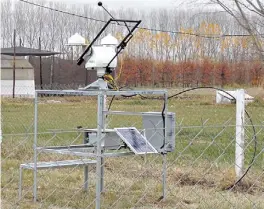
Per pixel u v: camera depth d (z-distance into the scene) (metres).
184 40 42.84
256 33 20.92
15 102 25.41
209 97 28.59
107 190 6.94
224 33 39.06
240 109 7.63
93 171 7.98
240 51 41.75
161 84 40.94
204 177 7.57
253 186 7.24
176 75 41.66
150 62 40.53
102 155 5.59
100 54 6.10
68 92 5.90
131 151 5.86
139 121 14.84
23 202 6.36
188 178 7.59
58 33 44.03
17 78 36.22
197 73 42.81
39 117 17.89
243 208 6.32
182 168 8.03
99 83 6.17
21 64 36.56
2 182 7.23
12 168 7.98
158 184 7.20
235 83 42.09
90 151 6.39
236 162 7.53
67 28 43.03
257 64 39.81
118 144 6.14
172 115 6.17
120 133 5.75
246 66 41.19
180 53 42.72
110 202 6.39
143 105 22.81
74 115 18.73
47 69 42.59
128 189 6.95
